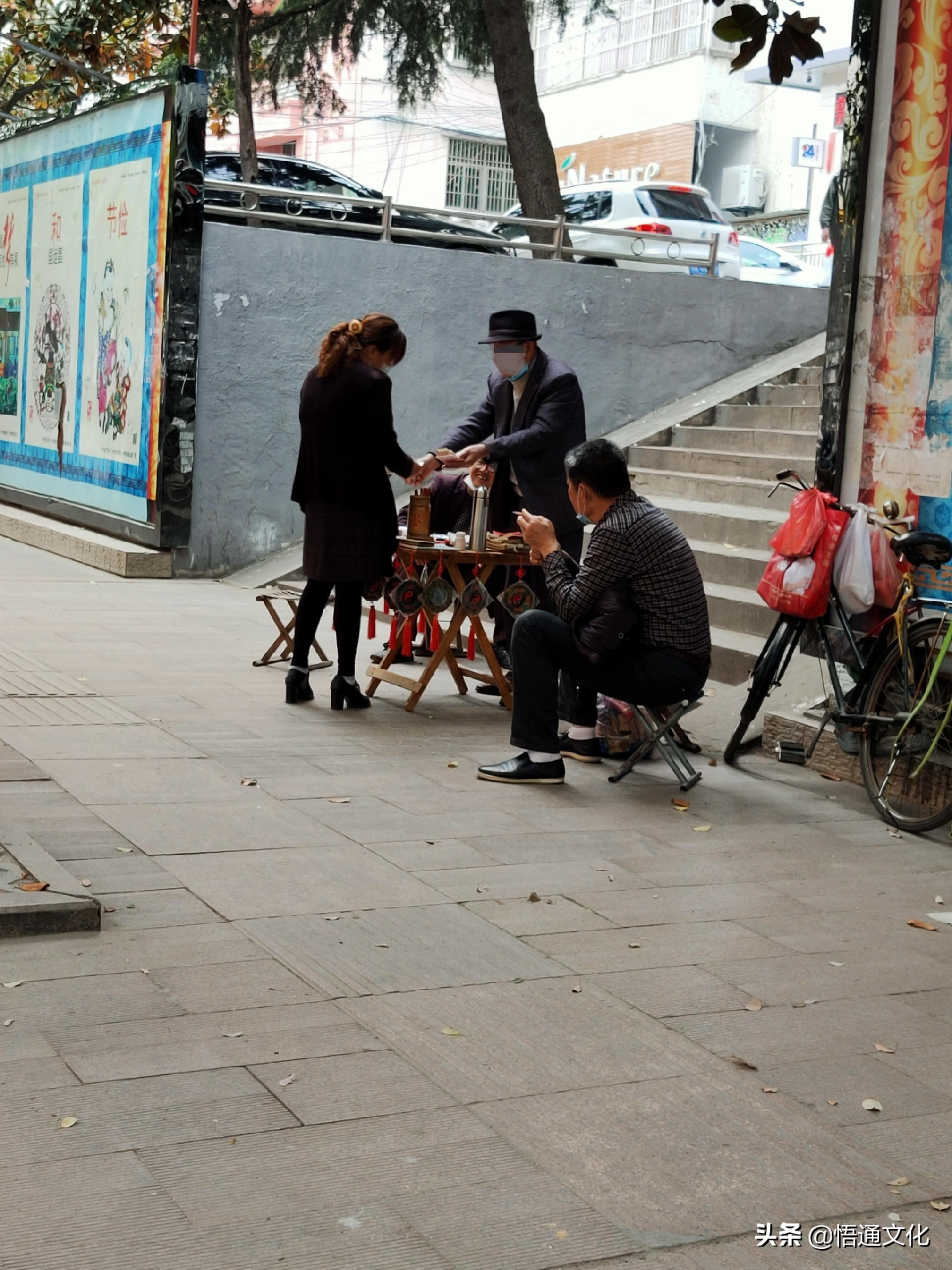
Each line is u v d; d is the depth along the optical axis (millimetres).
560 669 6133
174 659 8180
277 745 6434
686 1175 3021
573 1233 2771
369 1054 3467
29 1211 2707
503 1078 3402
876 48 6520
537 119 15359
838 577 6234
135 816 5223
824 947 4457
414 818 5480
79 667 7746
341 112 17891
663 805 6000
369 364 7047
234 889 4543
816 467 6957
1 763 5766
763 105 30969
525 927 4406
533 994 3906
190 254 11086
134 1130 3027
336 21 16688
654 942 4379
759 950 4387
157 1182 2838
